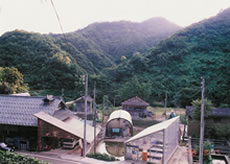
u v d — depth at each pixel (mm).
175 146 23406
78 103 49938
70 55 89562
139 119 40656
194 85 68875
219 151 23703
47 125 19688
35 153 19516
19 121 20438
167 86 72188
